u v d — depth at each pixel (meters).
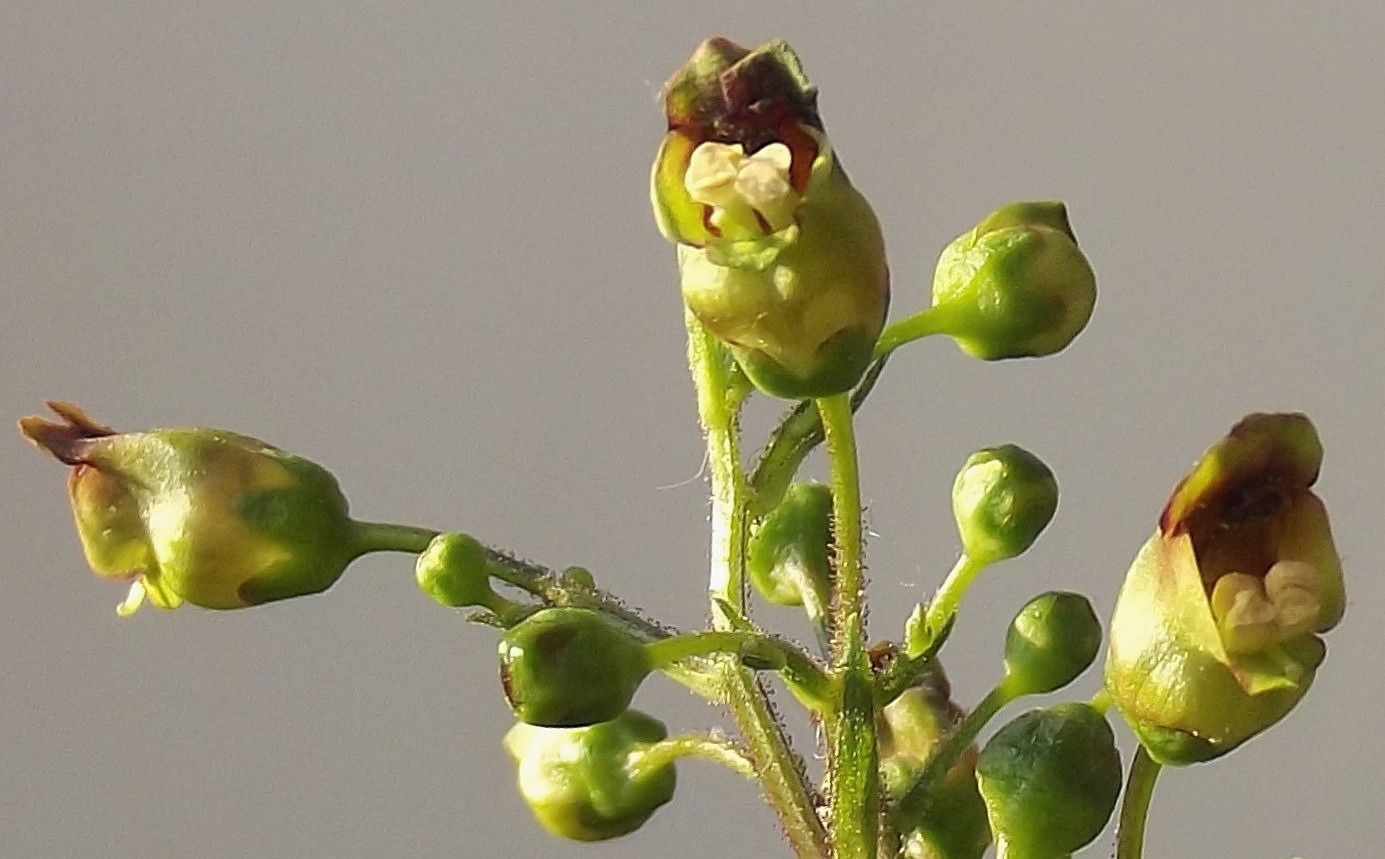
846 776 0.12
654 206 0.11
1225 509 0.11
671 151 0.11
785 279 0.11
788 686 0.12
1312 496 0.11
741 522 0.12
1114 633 0.12
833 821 0.12
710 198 0.11
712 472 0.12
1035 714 0.12
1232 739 0.11
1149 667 0.11
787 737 0.12
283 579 0.12
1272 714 0.11
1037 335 0.12
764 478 0.12
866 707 0.12
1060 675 0.12
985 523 0.12
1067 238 0.12
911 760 0.12
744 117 0.11
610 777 0.13
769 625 0.16
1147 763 0.12
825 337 0.11
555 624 0.11
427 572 0.12
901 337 0.12
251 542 0.12
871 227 0.11
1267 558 0.11
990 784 0.12
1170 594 0.11
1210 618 0.11
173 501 0.12
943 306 0.12
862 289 0.11
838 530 0.12
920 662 0.12
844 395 0.12
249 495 0.12
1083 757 0.12
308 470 0.12
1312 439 0.11
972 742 0.12
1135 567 0.12
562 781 0.13
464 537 0.12
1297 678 0.11
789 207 0.11
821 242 0.11
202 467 0.12
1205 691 0.11
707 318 0.11
